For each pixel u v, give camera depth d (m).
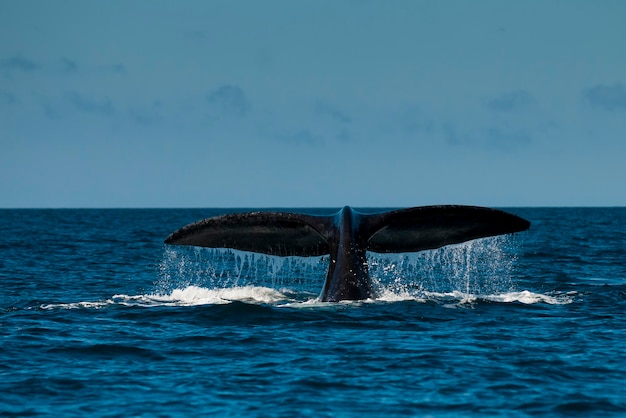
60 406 48.44
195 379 53.78
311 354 59.84
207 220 74.69
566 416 46.88
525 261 140.62
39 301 87.12
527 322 71.31
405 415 47.03
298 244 76.56
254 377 54.16
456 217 72.62
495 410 47.84
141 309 77.62
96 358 59.16
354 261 76.50
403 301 79.06
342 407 48.34
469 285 102.06
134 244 199.88
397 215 74.25
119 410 47.81
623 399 49.69
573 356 59.19
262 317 72.25
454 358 58.56
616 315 75.00
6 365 57.00
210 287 104.12
